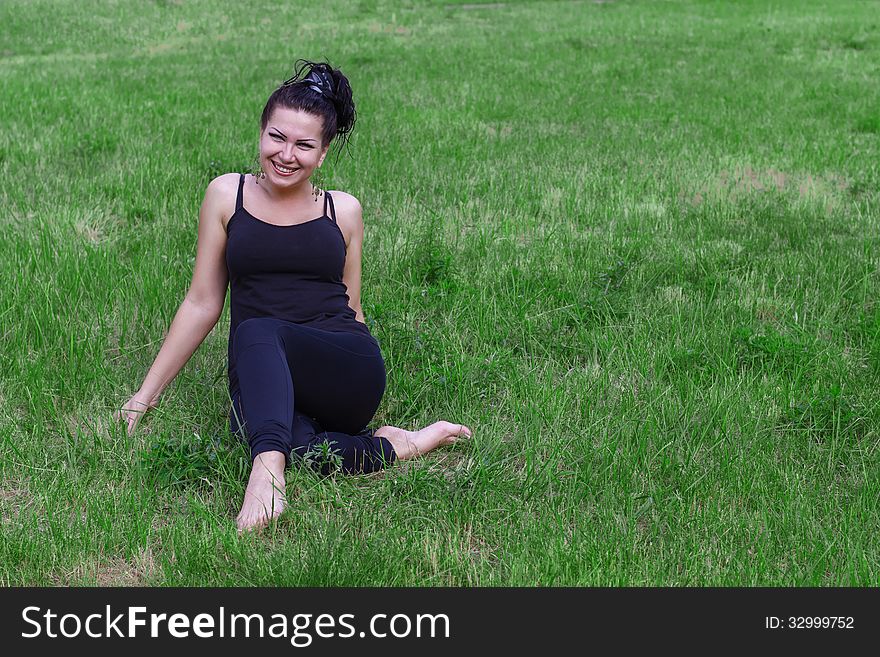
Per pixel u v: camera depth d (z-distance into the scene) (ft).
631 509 16.14
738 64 69.92
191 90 55.01
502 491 16.81
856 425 19.04
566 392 20.02
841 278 26.30
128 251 27.71
